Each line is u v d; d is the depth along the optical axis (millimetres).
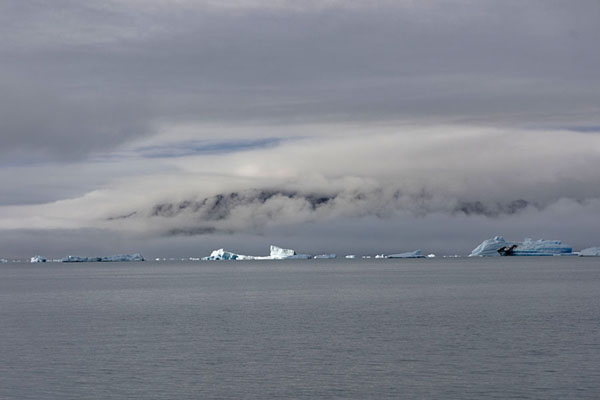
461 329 72250
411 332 70438
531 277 198125
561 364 52125
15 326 79688
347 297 123812
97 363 54500
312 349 60312
